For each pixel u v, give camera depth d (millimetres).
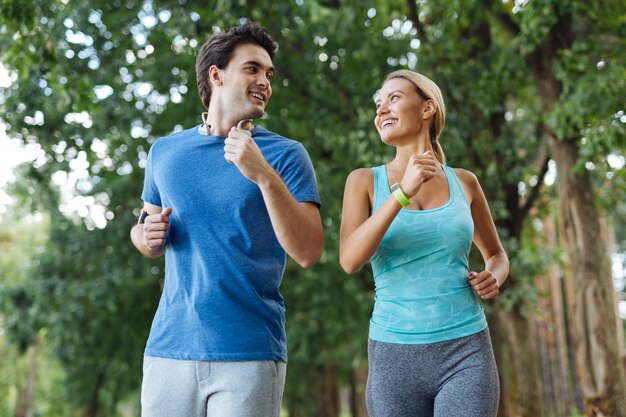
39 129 9562
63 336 13969
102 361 15109
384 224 2561
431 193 2779
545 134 9328
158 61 10047
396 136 2846
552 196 11094
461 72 9750
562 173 8562
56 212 13062
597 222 8422
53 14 7371
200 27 8312
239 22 8727
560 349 13984
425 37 9664
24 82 8773
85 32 9695
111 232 12406
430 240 2680
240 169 2436
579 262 8344
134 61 10266
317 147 10969
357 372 17516
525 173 10094
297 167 2703
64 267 14133
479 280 2662
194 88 9953
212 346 2502
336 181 10352
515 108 11797
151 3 9484
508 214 9727
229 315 2521
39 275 14070
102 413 20234
